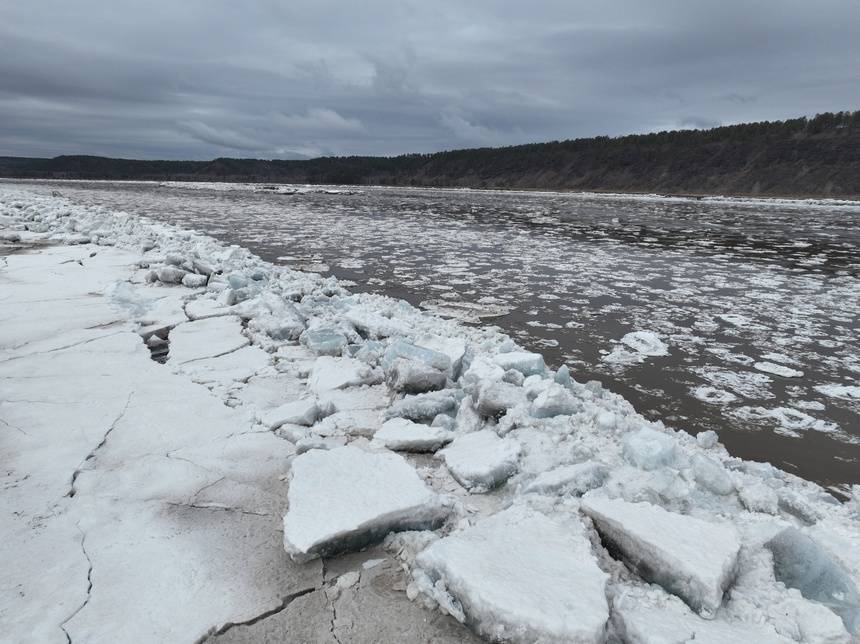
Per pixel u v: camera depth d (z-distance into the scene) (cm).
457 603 192
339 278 1009
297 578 206
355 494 240
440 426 334
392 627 186
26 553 212
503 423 329
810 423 441
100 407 342
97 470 272
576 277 1048
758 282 1022
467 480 274
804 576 204
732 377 536
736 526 237
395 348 433
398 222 2139
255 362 443
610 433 324
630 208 3438
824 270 1164
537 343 635
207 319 554
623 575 210
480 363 430
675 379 529
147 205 2658
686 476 273
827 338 670
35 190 3753
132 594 194
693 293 920
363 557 221
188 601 192
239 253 978
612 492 255
